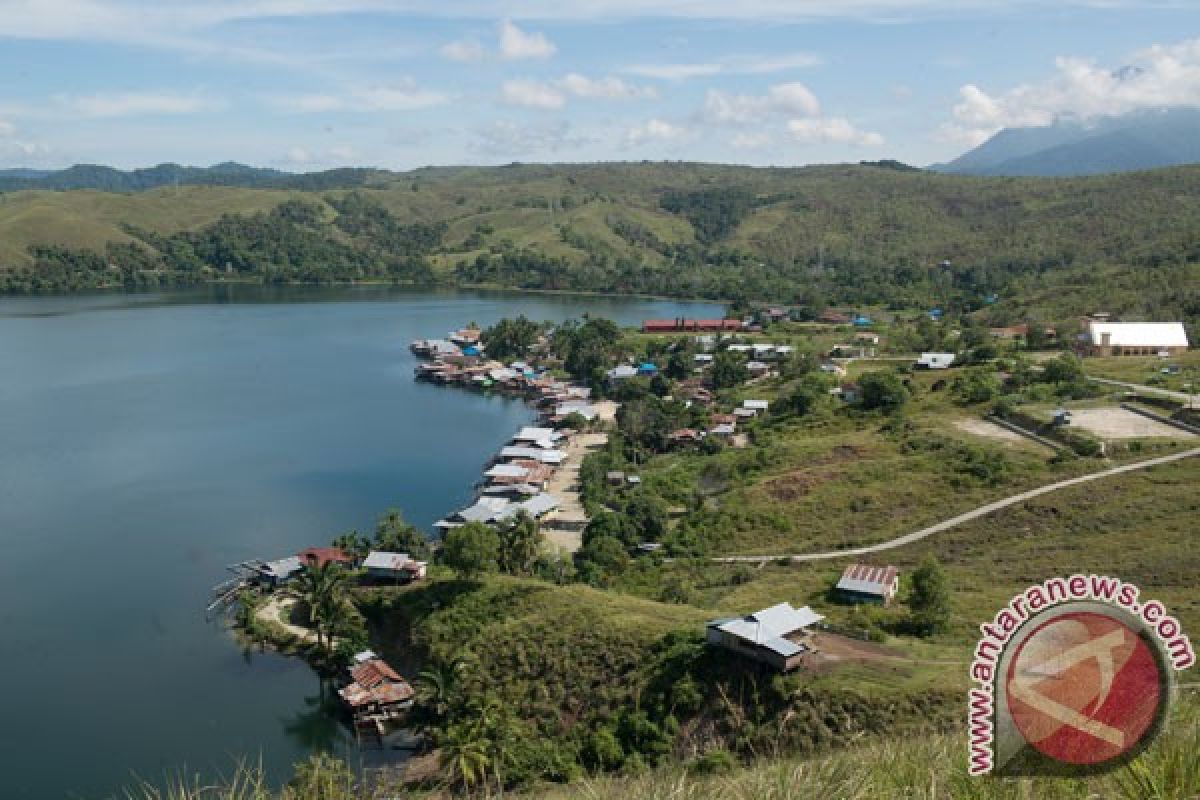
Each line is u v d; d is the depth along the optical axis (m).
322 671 74.81
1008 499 90.69
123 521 106.81
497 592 77.31
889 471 101.88
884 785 12.07
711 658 58.88
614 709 59.91
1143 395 117.12
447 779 55.00
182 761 62.03
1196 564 68.12
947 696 50.16
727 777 13.36
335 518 110.19
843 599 71.69
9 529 103.38
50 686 71.75
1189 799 9.93
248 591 87.19
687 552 91.25
